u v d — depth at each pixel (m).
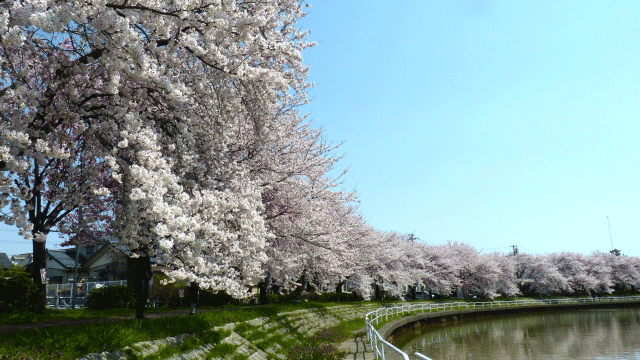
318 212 18.94
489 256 67.31
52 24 6.54
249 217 11.10
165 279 10.61
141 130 9.36
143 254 11.35
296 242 19.56
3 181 7.56
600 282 78.38
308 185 17.61
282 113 16.61
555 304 60.94
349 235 26.22
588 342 30.70
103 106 9.85
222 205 10.16
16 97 8.05
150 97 11.16
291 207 17.53
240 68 9.69
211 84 10.73
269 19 10.81
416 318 35.38
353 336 22.27
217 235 9.77
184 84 10.37
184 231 8.52
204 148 11.61
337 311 29.31
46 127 9.55
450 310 46.56
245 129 14.20
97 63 9.59
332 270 26.22
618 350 27.23
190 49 9.70
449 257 63.06
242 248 11.30
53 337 8.20
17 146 7.43
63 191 9.81
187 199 9.15
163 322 11.54
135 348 9.20
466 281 64.69
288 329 18.72
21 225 7.79
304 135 18.62
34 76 10.38
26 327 10.37
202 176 11.13
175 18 8.64
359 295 43.28
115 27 7.75
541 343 30.02
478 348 27.67
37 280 15.16
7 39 6.48
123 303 19.84
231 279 11.45
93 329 9.12
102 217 13.35
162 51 9.66
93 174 10.03
